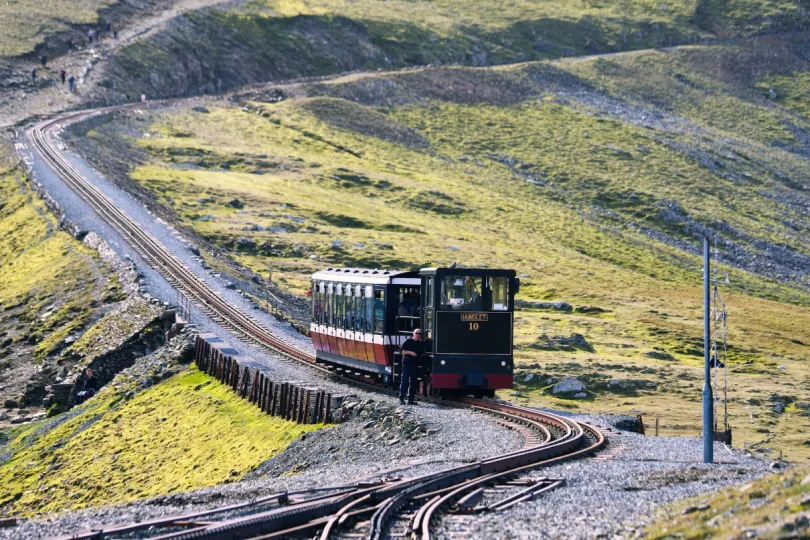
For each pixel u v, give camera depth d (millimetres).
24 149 195875
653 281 195500
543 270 185500
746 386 107812
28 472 69375
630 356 123188
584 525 27422
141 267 118188
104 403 81500
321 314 72875
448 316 57469
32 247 138750
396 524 28562
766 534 21578
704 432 42469
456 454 42125
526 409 53938
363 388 64500
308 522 28953
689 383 106125
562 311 154750
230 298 107312
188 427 68125
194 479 56375
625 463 39625
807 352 139375
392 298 61438
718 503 26969
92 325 102375
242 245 165750
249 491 37469
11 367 98812
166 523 29688
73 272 120312
